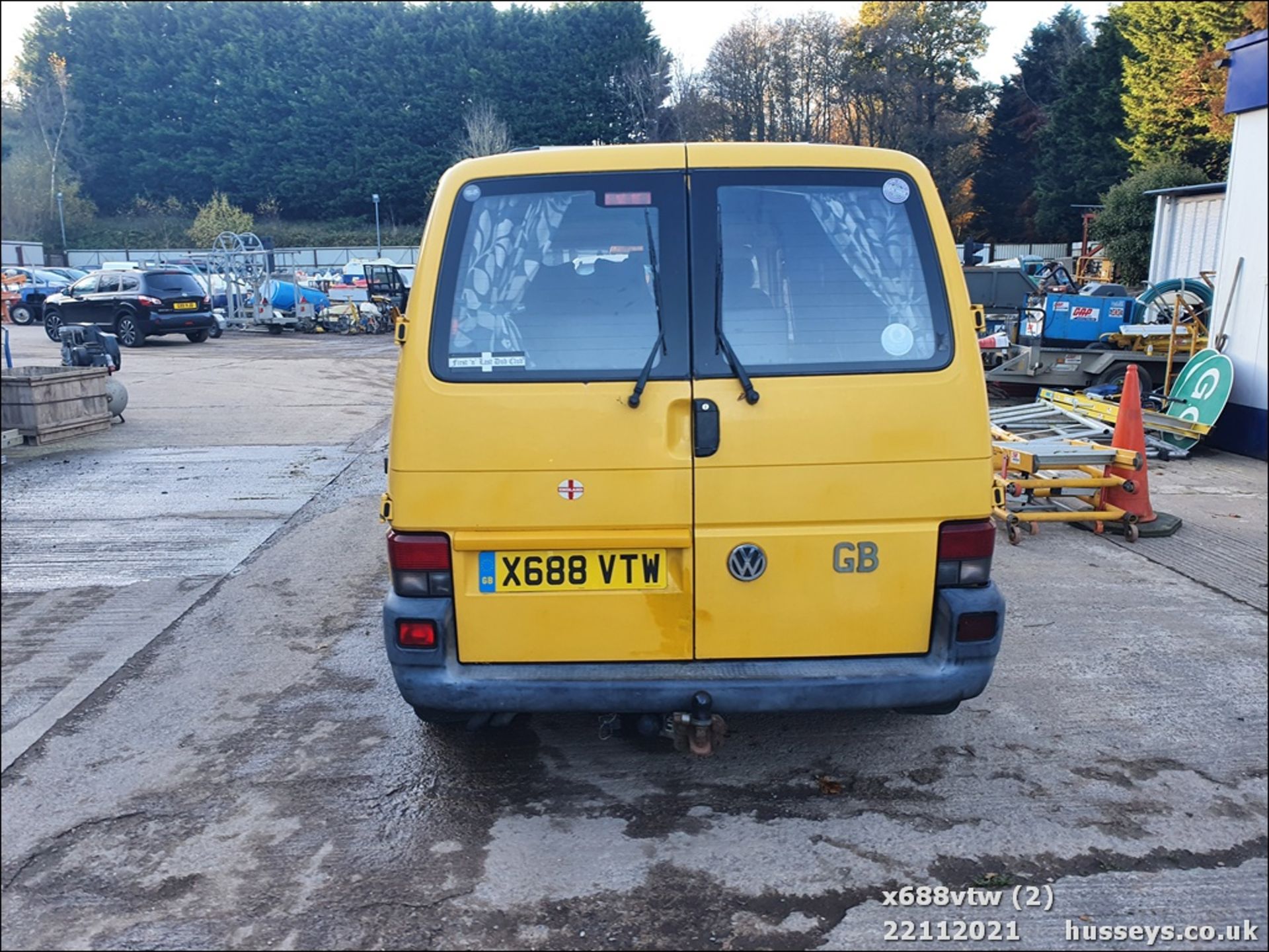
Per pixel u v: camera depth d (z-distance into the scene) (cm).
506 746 393
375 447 1045
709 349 305
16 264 4769
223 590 589
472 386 304
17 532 711
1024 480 668
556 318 308
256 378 1673
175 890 302
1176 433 935
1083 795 350
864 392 305
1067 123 4197
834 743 391
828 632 315
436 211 313
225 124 5972
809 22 4491
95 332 1233
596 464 303
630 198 310
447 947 275
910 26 4409
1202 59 2317
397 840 327
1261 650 479
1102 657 471
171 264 4978
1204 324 1118
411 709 427
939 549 312
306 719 420
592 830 331
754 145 316
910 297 311
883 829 330
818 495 306
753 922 284
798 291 310
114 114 5822
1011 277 1520
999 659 470
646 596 312
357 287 3522
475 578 312
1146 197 2250
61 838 331
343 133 6094
